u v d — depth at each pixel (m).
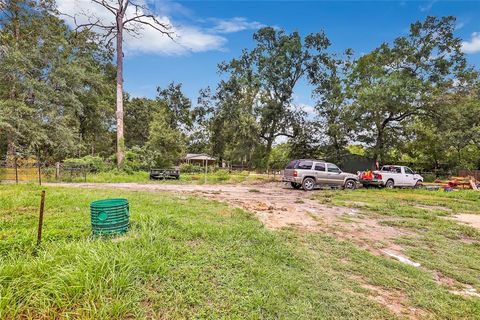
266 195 11.87
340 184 14.88
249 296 2.88
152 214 5.78
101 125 29.06
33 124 16.89
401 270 3.99
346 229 6.28
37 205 6.60
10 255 3.18
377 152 23.31
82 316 2.28
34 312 2.29
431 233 6.18
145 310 2.51
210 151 41.56
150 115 39.12
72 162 18.52
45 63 19.16
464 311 2.97
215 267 3.52
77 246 3.35
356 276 3.74
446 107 20.30
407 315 2.85
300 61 31.02
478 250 5.09
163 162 26.58
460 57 20.94
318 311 2.77
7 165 15.47
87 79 22.73
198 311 2.57
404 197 12.09
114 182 15.90
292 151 32.91
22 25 21.30
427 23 21.28
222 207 7.92
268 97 31.62
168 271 3.21
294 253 4.34
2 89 17.62
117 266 2.96
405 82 19.94
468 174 23.08
